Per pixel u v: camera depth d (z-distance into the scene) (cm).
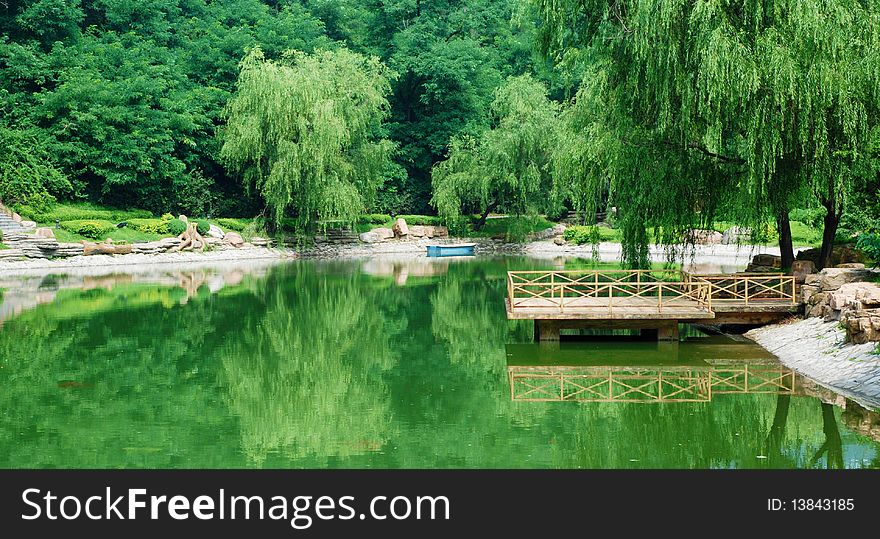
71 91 4325
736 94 1717
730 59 1678
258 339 2059
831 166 1780
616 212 2302
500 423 1297
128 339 2028
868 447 1140
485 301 2788
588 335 2069
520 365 1734
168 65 5031
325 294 2952
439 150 6188
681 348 1866
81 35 4862
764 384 1517
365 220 5525
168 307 2573
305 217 4550
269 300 2772
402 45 6219
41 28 4653
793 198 1961
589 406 1394
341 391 1520
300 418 1334
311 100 4356
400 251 5291
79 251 3894
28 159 3994
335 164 4538
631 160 1972
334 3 6412
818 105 1708
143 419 1316
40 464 1094
